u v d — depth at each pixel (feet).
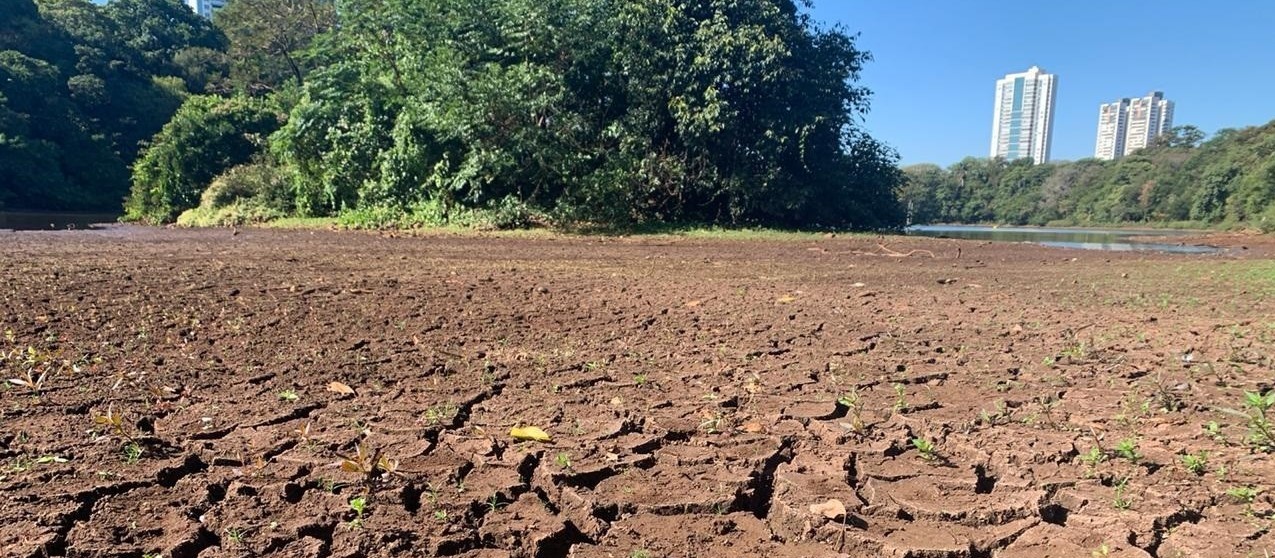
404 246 42.80
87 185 118.11
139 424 10.59
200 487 8.69
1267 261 43.19
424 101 56.18
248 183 68.90
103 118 126.41
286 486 8.72
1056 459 10.11
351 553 7.39
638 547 7.87
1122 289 27.86
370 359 14.62
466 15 57.67
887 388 13.55
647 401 12.52
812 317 20.59
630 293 24.89
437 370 14.06
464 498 8.67
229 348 15.05
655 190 63.72
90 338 15.37
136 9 155.43
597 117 62.44
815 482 9.37
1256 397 11.01
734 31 63.57
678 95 61.77
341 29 64.13
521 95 54.60
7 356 13.46
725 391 13.12
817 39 71.61
